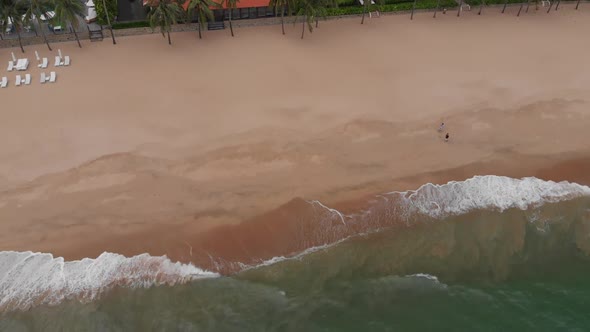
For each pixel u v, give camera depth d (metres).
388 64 55.31
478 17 64.69
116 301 34.06
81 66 53.16
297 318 33.53
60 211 38.84
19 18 50.94
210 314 33.50
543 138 46.59
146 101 48.91
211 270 36.06
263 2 58.75
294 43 58.09
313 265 36.84
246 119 47.16
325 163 43.28
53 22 52.50
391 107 49.34
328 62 55.22
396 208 40.31
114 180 41.22
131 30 57.66
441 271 36.78
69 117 46.75
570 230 39.50
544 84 53.06
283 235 38.16
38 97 49.00
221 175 41.97
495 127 47.56
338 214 39.56
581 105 50.44
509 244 38.62
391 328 33.31
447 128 47.28
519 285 36.12
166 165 42.56
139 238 37.41
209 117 47.28
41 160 42.50
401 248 38.06
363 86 51.88
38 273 35.16
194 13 58.12
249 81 51.88
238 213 39.31
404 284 35.94
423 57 56.72
